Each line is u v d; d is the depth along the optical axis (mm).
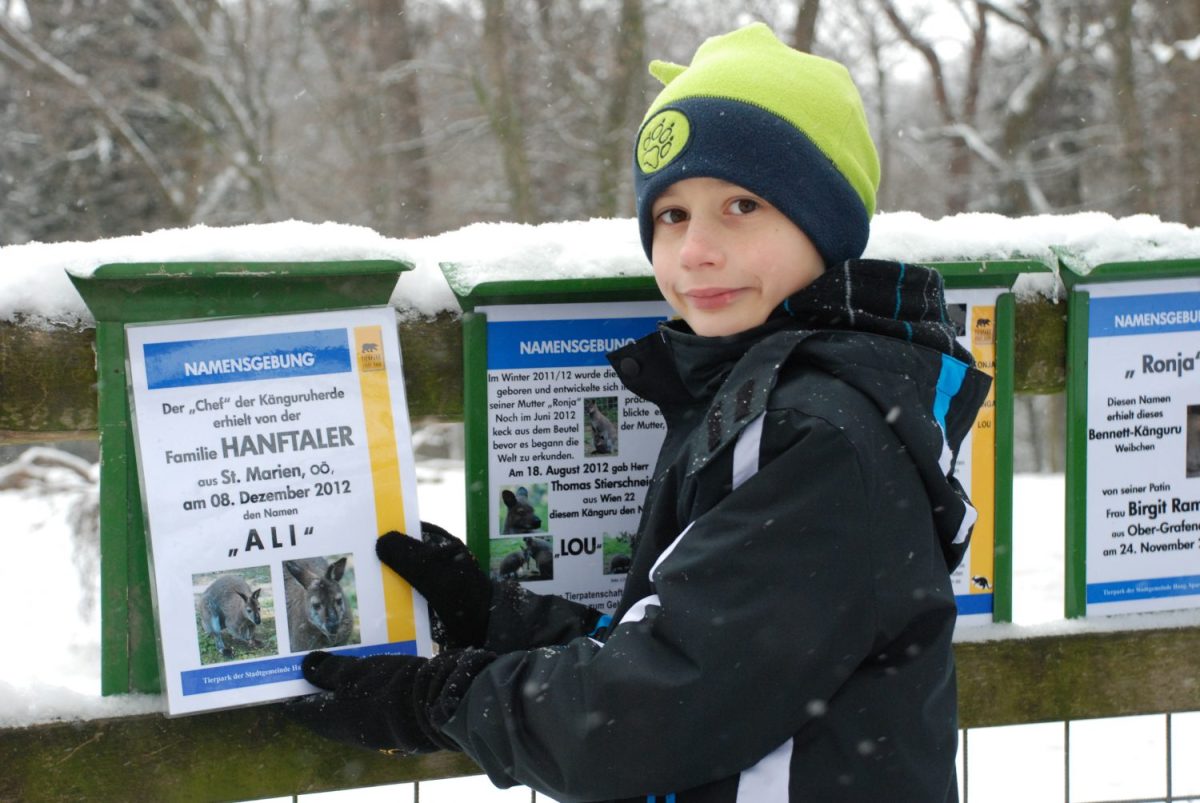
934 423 1366
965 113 16562
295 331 1616
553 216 13703
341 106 13711
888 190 16344
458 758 1821
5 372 1600
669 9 13422
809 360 1374
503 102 13141
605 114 13086
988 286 1962
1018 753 3508
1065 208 14984
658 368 1610
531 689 1374
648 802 1398
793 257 1454
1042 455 14297
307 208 13734
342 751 1751
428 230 13773
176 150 13398
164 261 1521
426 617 1670
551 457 1800
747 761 1309
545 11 13492
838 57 15250
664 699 1281
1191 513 2102
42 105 12656
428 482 7293
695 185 1453
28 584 6422
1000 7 15883
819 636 1264
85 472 7738
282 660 1604
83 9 13016
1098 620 2096
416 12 13969
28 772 1637
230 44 13664
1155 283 2043
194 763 1692
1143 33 14453
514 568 1805
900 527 1310
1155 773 3324
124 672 1654
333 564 1626
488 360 1763
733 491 1320
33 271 1604
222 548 1581
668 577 1312
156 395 1562
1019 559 6348
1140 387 2062
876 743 1316
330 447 1627
